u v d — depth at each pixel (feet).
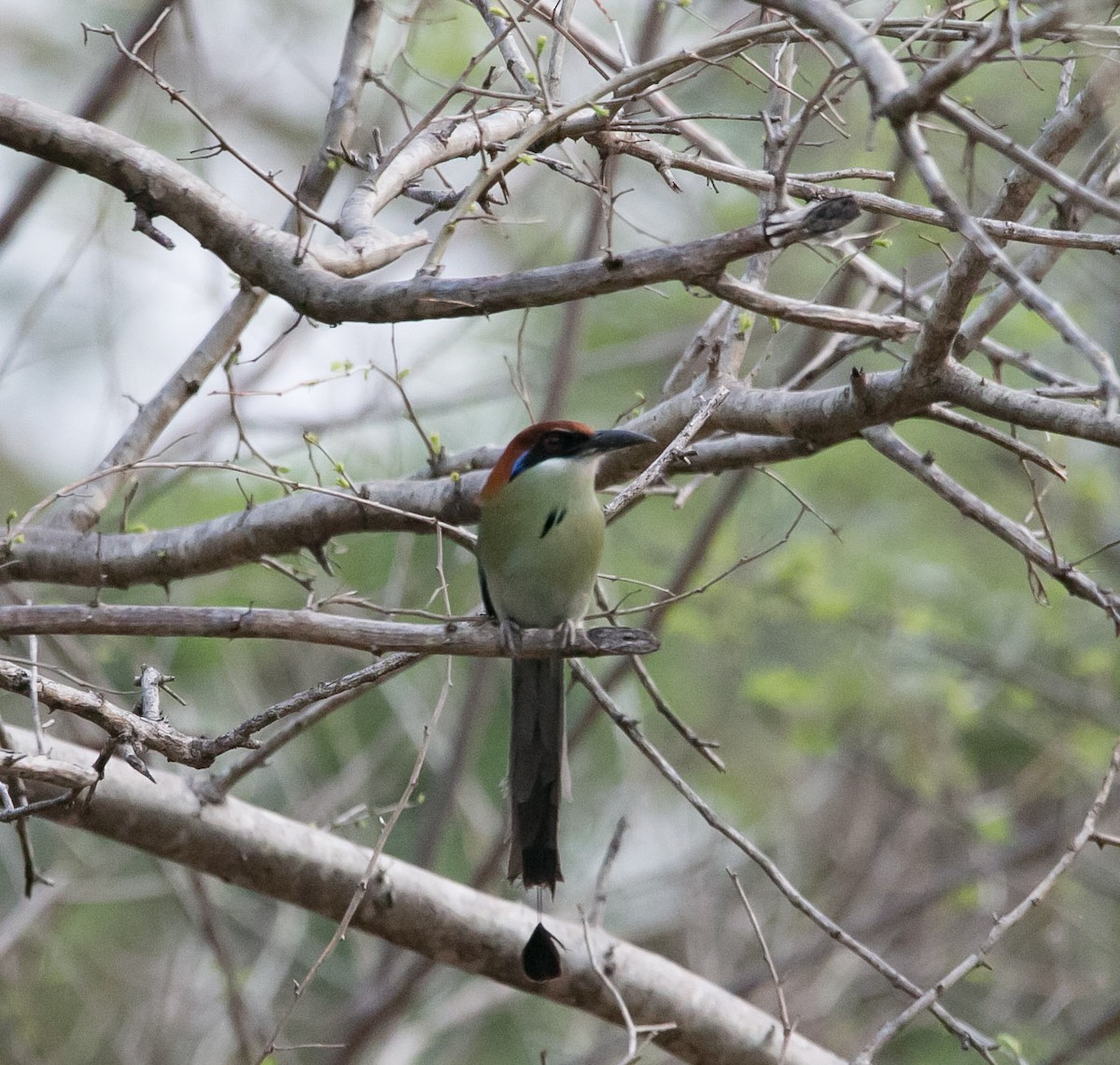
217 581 49.08
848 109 46.62
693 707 56.34
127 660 48.42
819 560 50.16
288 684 51.11
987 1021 52.70
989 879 50.42
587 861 56.13
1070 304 52.08
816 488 57.06
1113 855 53.36
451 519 31.48
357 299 23.40
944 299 24.04
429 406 51.44
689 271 21.40
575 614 27.40
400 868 31.35
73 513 32.14
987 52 17.10
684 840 56.90
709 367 29.99
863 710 50.80
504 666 56.24
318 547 31.73
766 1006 51.85
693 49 23.07
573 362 45.96
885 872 56.65
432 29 48.37
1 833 49.24
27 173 40.32
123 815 29.37
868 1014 54.24
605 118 25.18
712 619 51.13
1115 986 53.01
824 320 22.86
